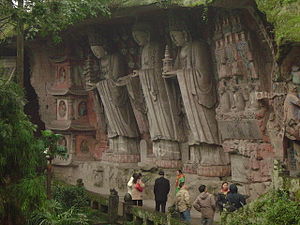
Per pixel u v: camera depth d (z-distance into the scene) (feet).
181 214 44.06
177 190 50.19
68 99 77.61
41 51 82.23
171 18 57.52
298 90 35.88
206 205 39.42
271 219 30.14
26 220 32.94
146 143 67.92
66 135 78.64
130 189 51.96
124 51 70.49
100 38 70.08
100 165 73.56
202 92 55.98
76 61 78.07
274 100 45.24
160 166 61.98
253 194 49.06
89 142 79.36
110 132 71.67
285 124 37.22
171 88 61.57
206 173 55.72
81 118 78.43
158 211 46.06
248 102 50.24
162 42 63.52
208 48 57.16
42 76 82.99
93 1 47.29
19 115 32.14
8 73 80.38
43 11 40.42
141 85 64.08
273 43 41.91
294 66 35.70
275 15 36.35
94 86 73.46
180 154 61.52
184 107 58.49
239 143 51.44
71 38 76.33
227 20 51.03
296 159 37.11
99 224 49.55
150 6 55.16
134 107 67.51
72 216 41.19
